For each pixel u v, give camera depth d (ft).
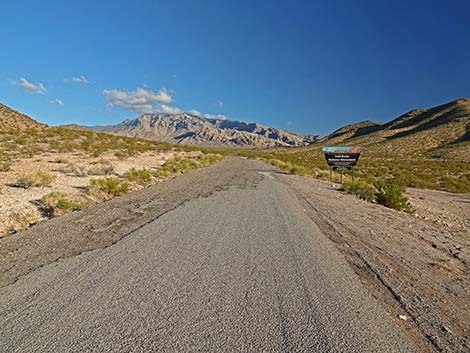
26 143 90.89
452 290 13.85
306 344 9.11
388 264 16.62
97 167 54.90
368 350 8.97
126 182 42.52
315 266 15.46
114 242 18.10
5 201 26.68
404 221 31.07
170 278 13.34
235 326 9.87
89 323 9.77
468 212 48.44
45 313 10.30
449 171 137.59
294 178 69.67
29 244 17.37
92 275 13.43
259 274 14.16
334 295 12.35
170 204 30.42
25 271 13.67
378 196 43.65
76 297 11.44
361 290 12.92
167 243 18.20
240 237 20.01
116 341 8.90
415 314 11.25
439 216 41.34
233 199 34.88
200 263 15.25
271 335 9.47
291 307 11.25
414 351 9.07
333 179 77.05
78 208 27.50
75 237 18.88
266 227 22.95
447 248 21.52
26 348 8.54
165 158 101.45
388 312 11.25
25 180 33.88
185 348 8.69
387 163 172.24
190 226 22.29
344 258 16.97
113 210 26.81
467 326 10.71
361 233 23.56
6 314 10.20
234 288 12.60
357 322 10.43
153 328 9.59
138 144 144.05
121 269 14.19
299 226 23.82
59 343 8.77
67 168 50.19
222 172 72.49
